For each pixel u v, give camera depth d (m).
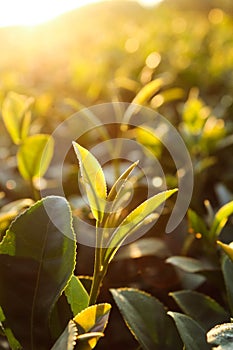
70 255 0.33
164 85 1.10
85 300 0.34
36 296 0.33
